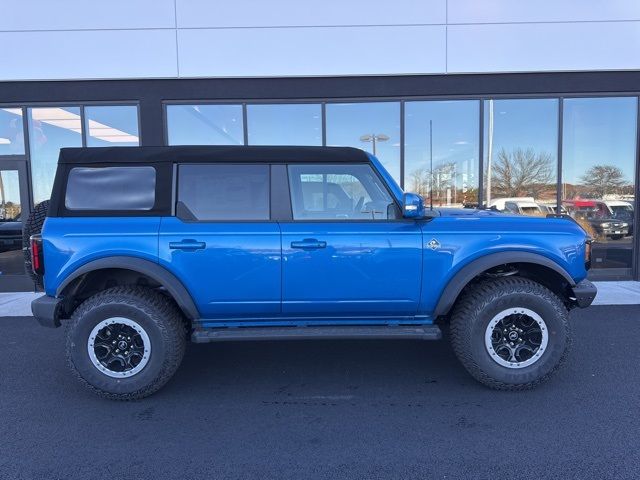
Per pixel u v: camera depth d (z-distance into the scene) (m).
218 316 3.67
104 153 3.62
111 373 3.44
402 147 7.99
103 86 7.73
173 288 3.45
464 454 2.74
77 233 3.47
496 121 7.96
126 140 7.89
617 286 7.55
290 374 4.05
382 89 7.80
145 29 7.59
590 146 8.03
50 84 7.73
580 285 3.74
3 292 7.99
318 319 3.74
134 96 7.75
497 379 3.50
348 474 2.56
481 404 3.39
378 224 3.62
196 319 3.65
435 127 7.98
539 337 3.52
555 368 3.52
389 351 4.61
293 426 3.12
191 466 2.66
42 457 2.76
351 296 3.60
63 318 3.69
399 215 3.67
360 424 3.13
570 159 8.08
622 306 6.17
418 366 4.20
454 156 8.05
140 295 3.49
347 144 8.00
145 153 3.63
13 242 8.02
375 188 3.74
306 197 3.72
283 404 3.46
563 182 8.11
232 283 3.53
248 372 4.10
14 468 2.64
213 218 3.61
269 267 3.54
